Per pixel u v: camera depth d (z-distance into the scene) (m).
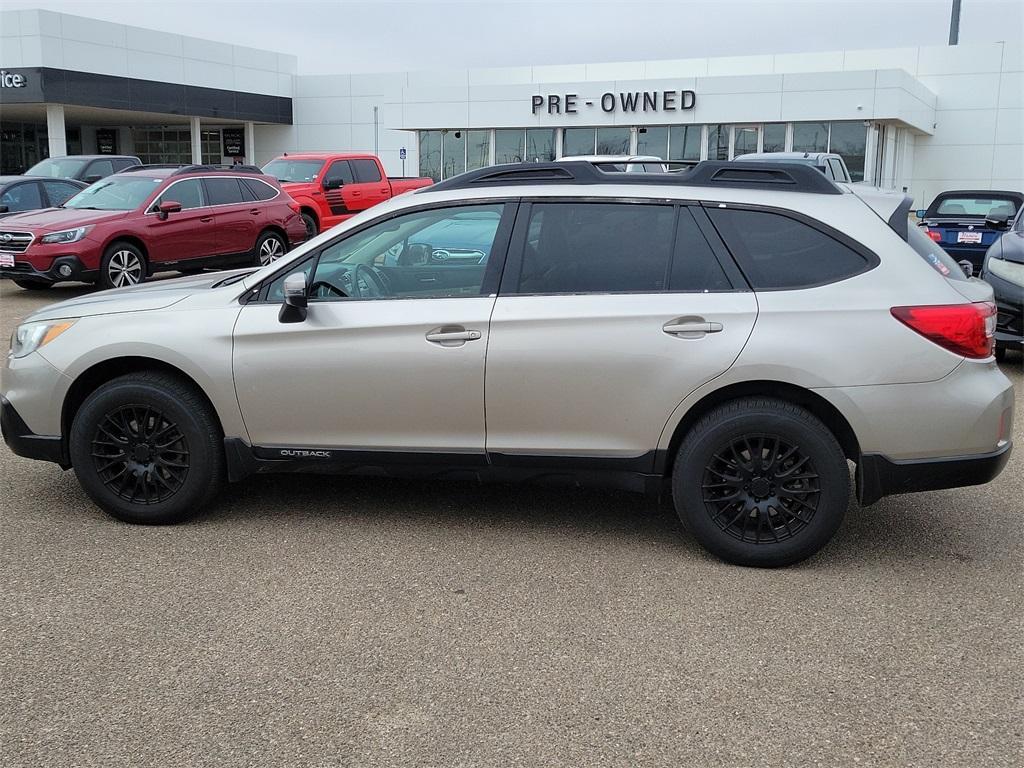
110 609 3.77
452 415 4.36
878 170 32.12
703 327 4.09
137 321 4.59
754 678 3.27
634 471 4.28
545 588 4.00
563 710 3.06
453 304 4.33
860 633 3.61
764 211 4.20
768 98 30.62
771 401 4.12
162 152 46.25
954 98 37.19
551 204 4.37
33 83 33.00
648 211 4.29
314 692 3.16
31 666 3.31
